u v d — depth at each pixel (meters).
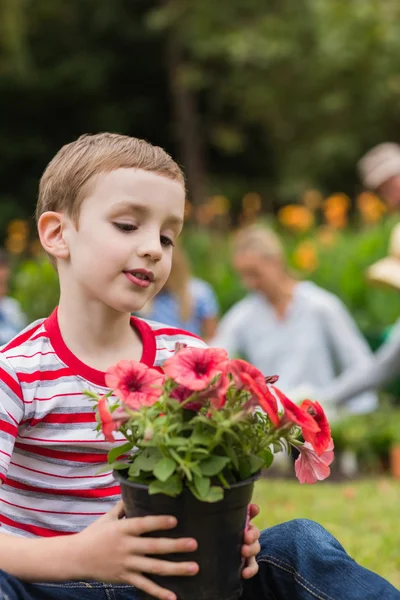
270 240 5.98
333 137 17.72
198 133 20.77
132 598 1.96
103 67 20.31
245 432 1.71
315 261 8.59
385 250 8.36
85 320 2.02
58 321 2.05
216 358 1.66
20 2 18.20
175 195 1.97
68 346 2.01
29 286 8.02
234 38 17.56
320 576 1.89
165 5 18.95
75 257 1.98
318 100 17.86
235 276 9.16
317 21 17.09
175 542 1.65
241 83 18.72
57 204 2.03
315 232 10.66
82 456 1.95
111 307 2.02
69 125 21.12
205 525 1.66
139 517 1.69
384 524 3.80
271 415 1.62
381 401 6.40
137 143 2.04
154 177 1.94
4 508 1.96
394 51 16.39
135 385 1.68
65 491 1.95
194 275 9.50
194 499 1.64
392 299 7.95
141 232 1.93
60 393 1.95
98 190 1.93
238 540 1.73
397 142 17.81
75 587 1.94
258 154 21.45
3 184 20.48
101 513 1.97
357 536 3.60
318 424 1.78
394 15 16.42
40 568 1.75
